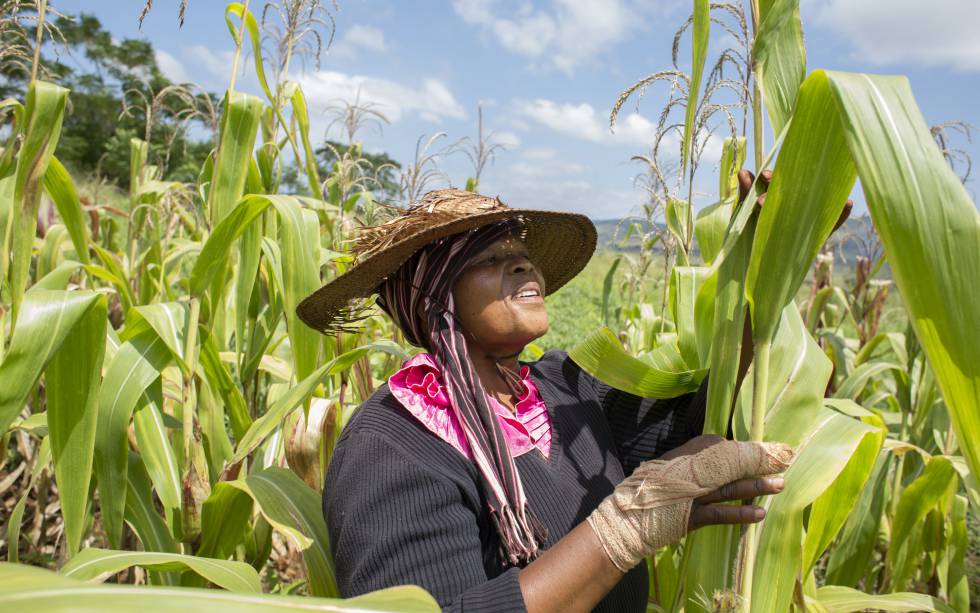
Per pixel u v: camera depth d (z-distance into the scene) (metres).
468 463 1.38
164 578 1.93
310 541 1.62
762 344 1.28
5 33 2.03
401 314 1.57
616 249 4.46
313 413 2.08
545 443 1.55
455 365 1.41
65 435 1.70
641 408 1.81
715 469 1.16
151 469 1.91
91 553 1.49
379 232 1.59
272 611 0.54
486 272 1.47
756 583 1.38
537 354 4.32
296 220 1.98
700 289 1.72
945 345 0.86
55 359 1.67
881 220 0.88
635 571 1.59
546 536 1.38
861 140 0.89
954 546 2.75
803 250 1.21
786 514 1.37
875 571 3.35
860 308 4.24
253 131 1.97
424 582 1.21
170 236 4.59
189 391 1.87
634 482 1.18
